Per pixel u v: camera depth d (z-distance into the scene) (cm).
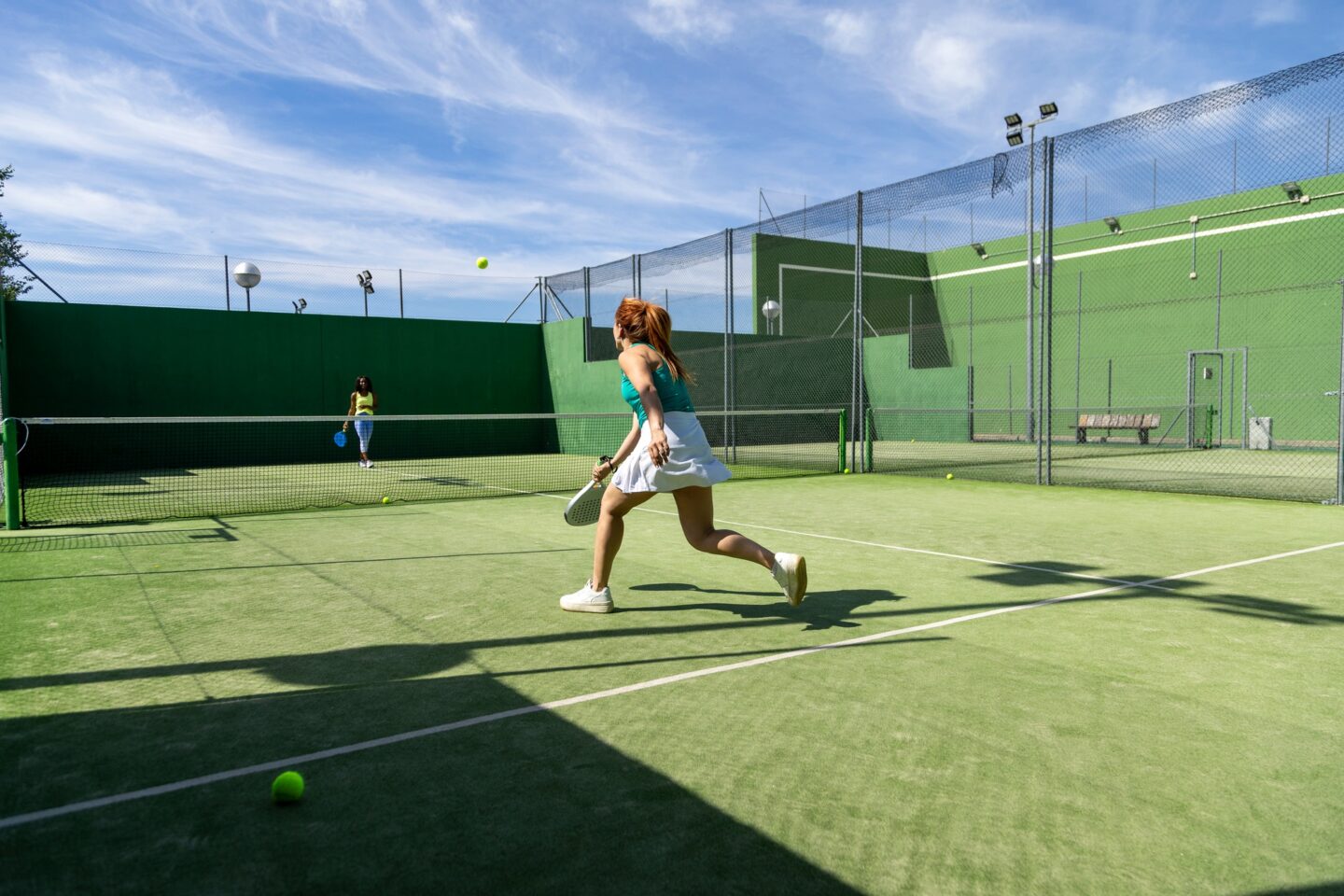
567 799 203
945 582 444
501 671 298
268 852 179
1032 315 1574
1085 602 399
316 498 893
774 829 188
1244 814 194
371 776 215
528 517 727
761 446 1966
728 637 341
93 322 1383
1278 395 1783
